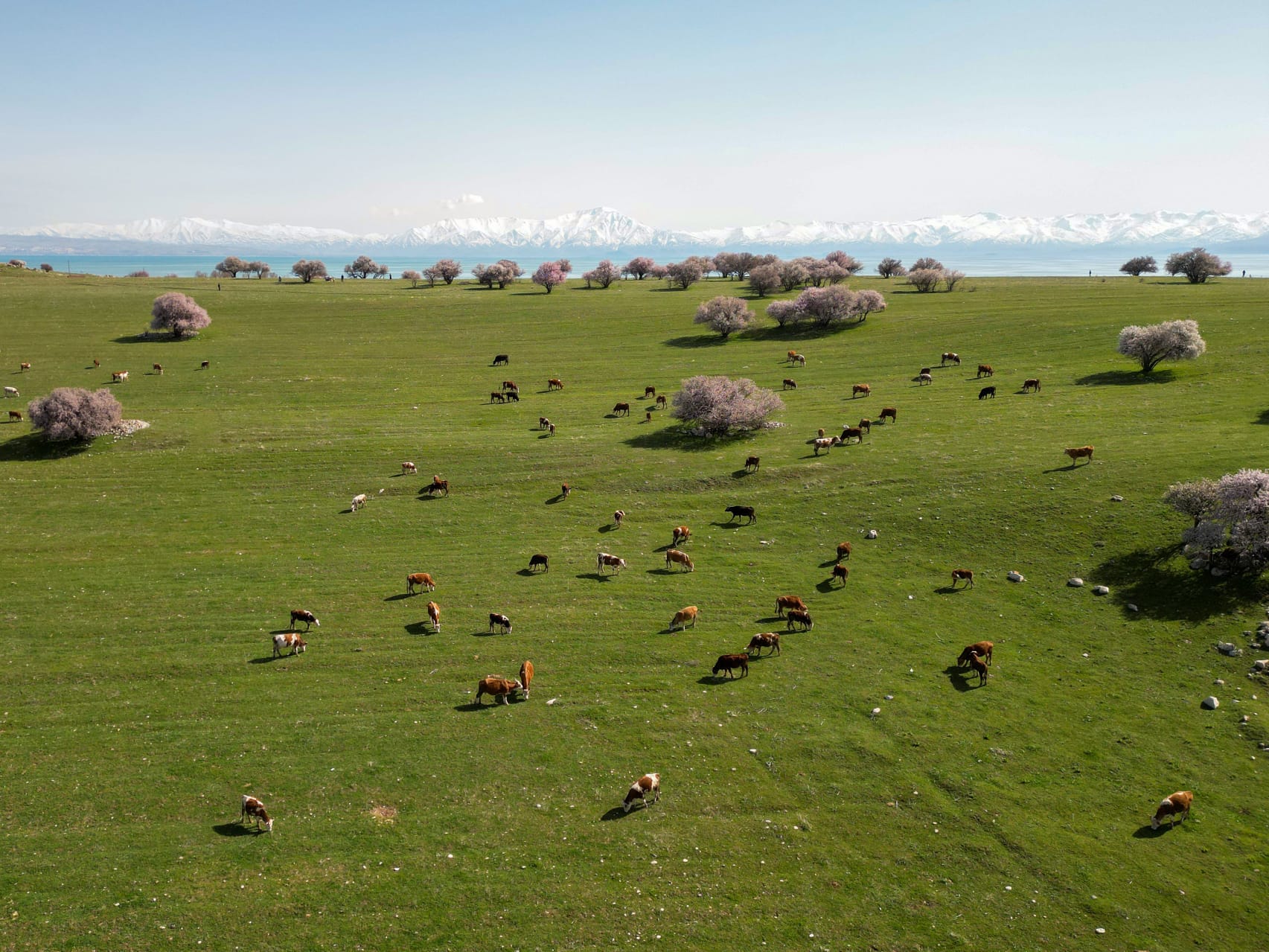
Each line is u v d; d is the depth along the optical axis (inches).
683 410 2444.6
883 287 5959.6
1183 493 1488.7
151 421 2655.0
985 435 2234.3
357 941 736.3
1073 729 1063.6
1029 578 1489.9
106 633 1353.3
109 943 727.7
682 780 975.0
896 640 1305.4
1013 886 808.9
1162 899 788.0
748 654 1274.6
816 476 2022.6
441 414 2780.5
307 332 4357.8
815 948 735.7
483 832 884.6
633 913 773.9
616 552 1697.8
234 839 871.1
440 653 1282.0
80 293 5378.9
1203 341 2701.8
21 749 1031.6
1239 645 1202.0
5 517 1931.6
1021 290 5251.0
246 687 1185.4
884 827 895.1
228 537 1808.6
